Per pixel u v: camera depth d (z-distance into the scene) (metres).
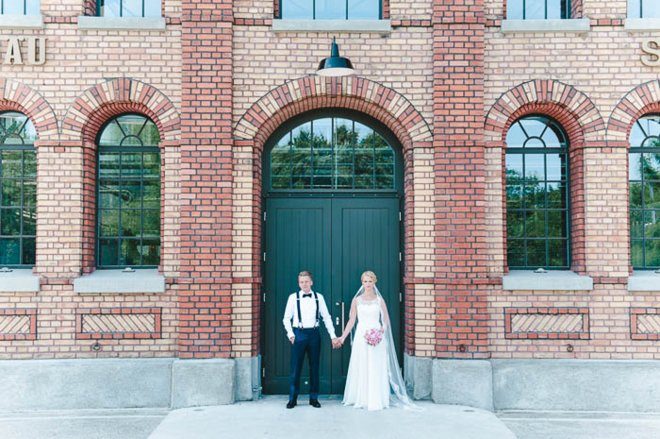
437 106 7.84
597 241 7.87
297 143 8.39
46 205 7.84
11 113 8.21
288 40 7.98
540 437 6.59
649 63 7.94
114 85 7.88
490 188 7.90
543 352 7.78
